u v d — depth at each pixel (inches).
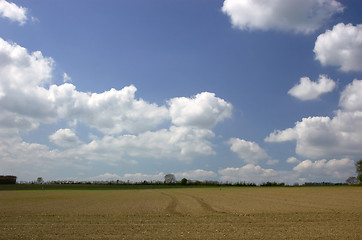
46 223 774.5
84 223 775.7
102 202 1480.1
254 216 927.0
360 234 622.8
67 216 916.0
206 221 818.2
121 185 5246.1
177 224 761.6
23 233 629.3
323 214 971.3
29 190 3294.8
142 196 2026.3
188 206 1259.2
